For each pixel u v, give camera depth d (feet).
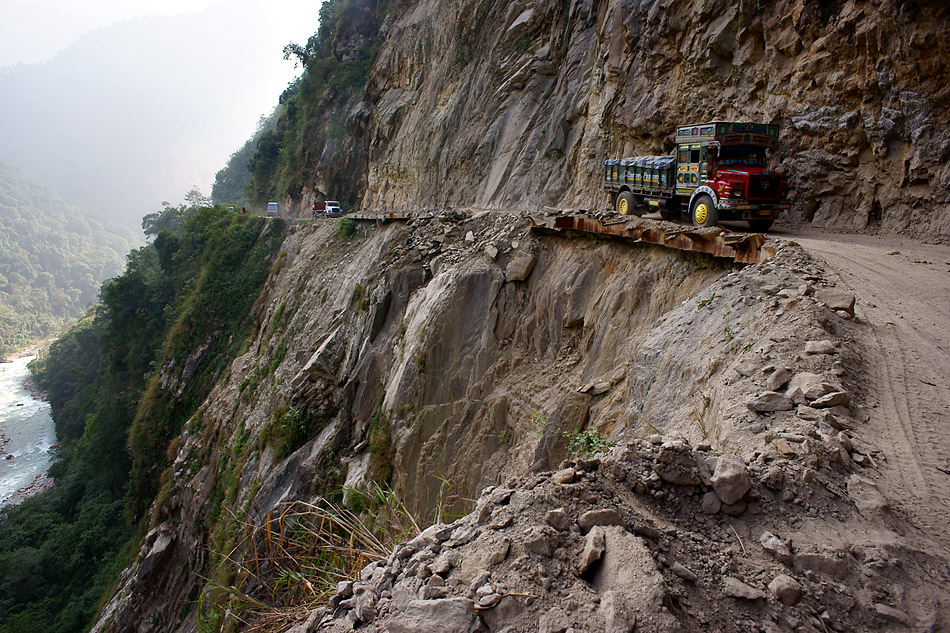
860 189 41.16
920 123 36.58
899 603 9.45
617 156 62.23
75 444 166.20
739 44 48.47
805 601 9.47
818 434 13.78
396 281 56.08
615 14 61.41
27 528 120.47
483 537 10.83
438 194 95.14
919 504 11.76
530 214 49.98
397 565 11.45
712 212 36.70
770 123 42.70
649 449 12.69
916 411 15.02
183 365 121.29
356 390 54.70
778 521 11.46
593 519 10.69
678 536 10.80
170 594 74.79
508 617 9.04
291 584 15.78
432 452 44.27
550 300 42.68
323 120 176.55
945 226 35.24
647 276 35.01
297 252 114.01
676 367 23.95
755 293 23.25
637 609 8.55
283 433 60.90
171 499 88.69
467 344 45.96
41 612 94.99
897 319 20.80
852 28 39.81
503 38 84.69
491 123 83.61
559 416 34.01
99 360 203.51
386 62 140.15
